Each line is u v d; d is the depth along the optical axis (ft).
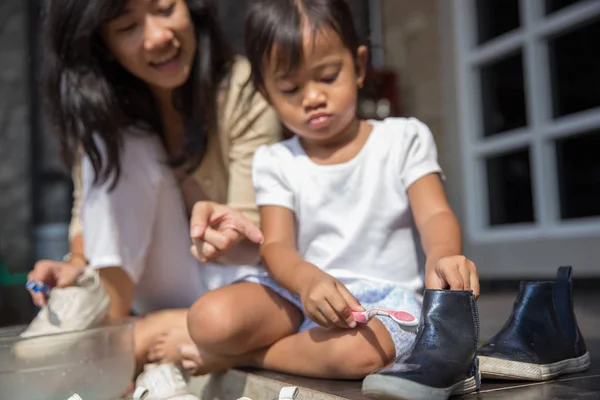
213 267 6.25
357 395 3.93
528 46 10.57
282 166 5.23
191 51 5.74
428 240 4.73
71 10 5.52
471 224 11.62
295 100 5.03
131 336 5.10
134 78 6.15
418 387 3.39
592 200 9.99
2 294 12.67
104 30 5.68
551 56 10.44
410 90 12.55
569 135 10.15
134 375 5.66
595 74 9.82
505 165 11.21
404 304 4.71
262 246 5.06
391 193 5.03
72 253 6.59
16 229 17.12
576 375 4.20
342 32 5.01
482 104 11.59
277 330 4.87
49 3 5.73
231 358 4.98
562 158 10.36
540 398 3.65
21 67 17.26
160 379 4.82
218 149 6.23
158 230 6.24
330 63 4.92
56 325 4.87
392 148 5.09
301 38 4.88
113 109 5.84
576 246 9.92
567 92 10.26
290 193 5.15
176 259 6.32
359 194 5.06
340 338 4.31
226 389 5.04
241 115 6.07
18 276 14.85
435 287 4.18
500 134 11.27
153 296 6.50
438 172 5.06
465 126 11.66
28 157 17.24
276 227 5.10
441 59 12.02
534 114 10.53
